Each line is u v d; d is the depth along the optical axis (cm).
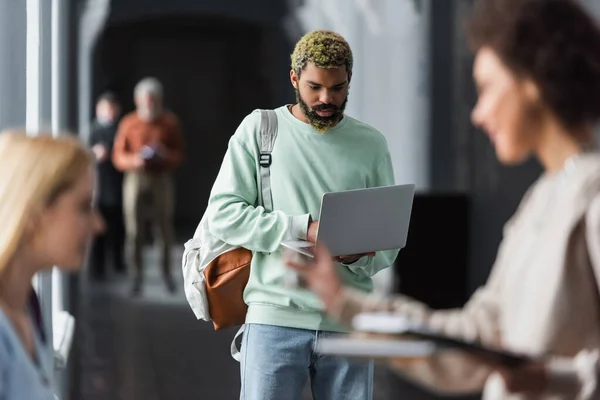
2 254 301
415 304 309
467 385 292
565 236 269
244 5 3033
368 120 2119
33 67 802
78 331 1237
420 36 1569
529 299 276
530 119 274
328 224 477
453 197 1377
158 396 917
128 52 3512
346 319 308
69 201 308
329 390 515
